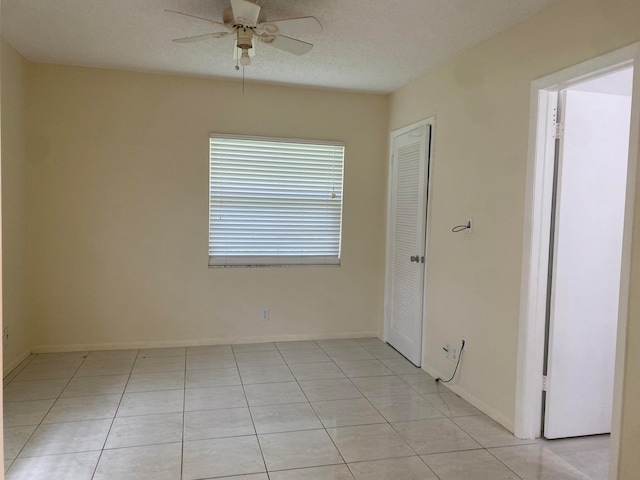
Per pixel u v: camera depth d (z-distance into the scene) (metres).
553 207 2.69
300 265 4.66
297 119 4.50
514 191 2.81
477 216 3.18
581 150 2.66
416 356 4.01
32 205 3.98
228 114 4.33
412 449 2.63
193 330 4.42
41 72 3.91
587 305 2.75
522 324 2.74
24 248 3.88
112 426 2.82
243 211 4.48
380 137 4.73
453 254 3.47
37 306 4.06
